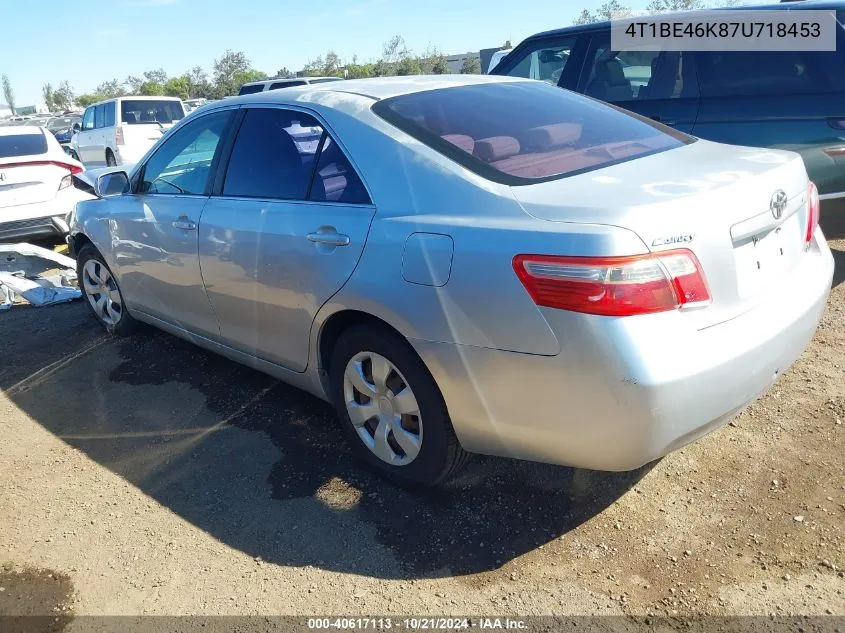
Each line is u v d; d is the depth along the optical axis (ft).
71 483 10.49
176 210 12.35
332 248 9.30
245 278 10.83
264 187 10.84
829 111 15.08
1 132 26.35
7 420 12.60
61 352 15.51
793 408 10.77
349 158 9.55
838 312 14.08
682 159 9.04
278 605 7.89
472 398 8.14
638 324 7.01
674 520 8.66
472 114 9.86
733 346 7.48
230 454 10.94
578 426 7.46
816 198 9.88
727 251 7.54
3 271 21.16
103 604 8.08
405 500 9.48
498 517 9.02
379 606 7.77
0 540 9.26
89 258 15.93
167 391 13.23
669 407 7.11
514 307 7.48
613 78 18.53
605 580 7.86
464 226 8.00
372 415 9.70
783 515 8.54
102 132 48.01
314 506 9.53
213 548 8.87
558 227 7.34
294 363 10.69
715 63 16.58
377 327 9.08
